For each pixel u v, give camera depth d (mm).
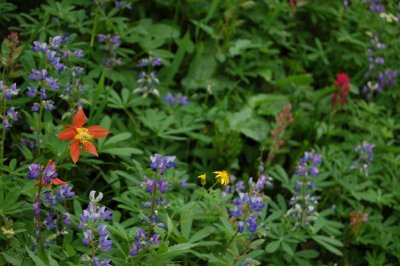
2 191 3539
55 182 3424
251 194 4059
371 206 5750
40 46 4023
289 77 6652
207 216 4441
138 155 5195
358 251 5379
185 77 6234
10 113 3861
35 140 4570
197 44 6344
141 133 5281
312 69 7316
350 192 5473
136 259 3553
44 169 3500
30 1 5879
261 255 4703
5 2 5527
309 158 5105
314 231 4766
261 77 6750
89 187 4711
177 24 6559
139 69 6012
